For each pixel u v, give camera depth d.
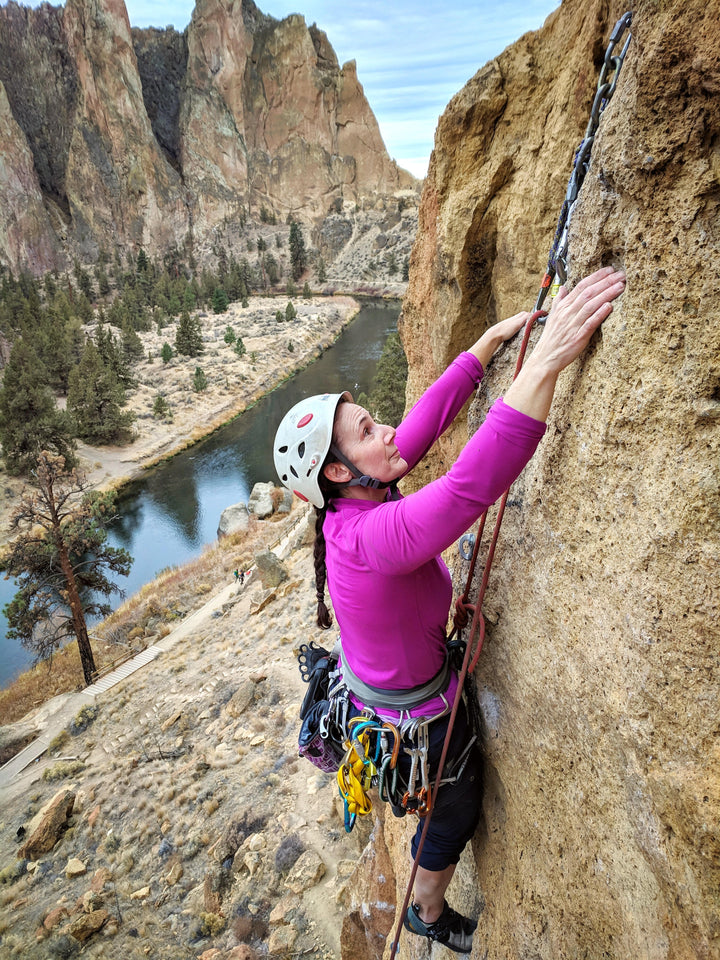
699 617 1.54
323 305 126.25
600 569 1.88
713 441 1.55
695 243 1.55
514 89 3.09
